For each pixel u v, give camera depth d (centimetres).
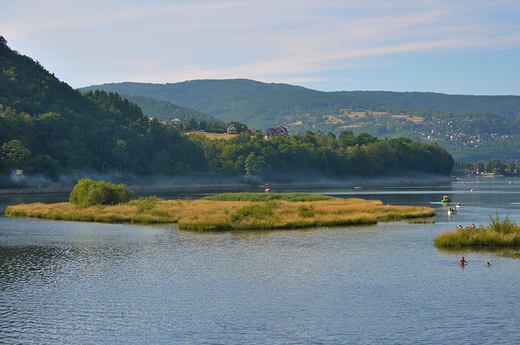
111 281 3953
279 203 10131
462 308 3225
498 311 3158
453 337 2748
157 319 3059
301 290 3666
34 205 10188
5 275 4166
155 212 8519
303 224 7262
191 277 4072
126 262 4678
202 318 3070
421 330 2856
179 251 5225
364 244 5634
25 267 4481
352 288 3716
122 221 8144
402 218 8375
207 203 10506
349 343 2683
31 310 3238
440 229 6950
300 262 4631
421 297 3469
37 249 5391
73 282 3928
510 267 4356
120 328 2911
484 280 3906
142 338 2764
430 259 4744
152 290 3691
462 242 5466
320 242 5781
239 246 5519
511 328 2866
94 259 4828
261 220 7388
